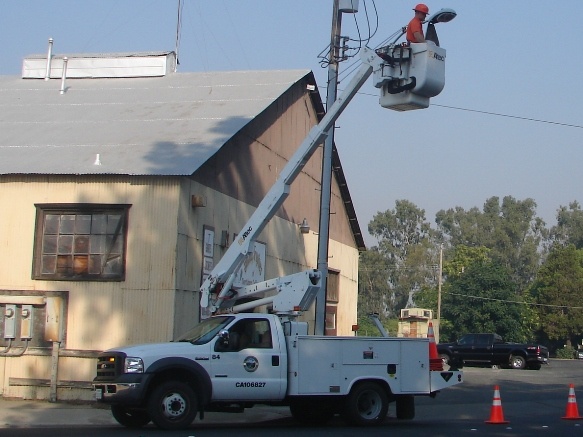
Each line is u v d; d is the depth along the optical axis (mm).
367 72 15102
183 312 19625
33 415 16875
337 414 18000
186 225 19844
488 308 75438
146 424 15461
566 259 84500
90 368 19344
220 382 14680
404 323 57688
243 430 14773
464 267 98812
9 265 20062
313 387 15367
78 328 19578
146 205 19609
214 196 21594
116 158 20547
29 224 20094
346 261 34594
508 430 15172
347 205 34344
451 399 22531
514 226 116688
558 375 34062
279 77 28016
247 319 15266
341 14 20094
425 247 107938
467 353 40625
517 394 24281
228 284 16875
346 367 15711
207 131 22391
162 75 28531
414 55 14133
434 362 16656
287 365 15281
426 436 14055
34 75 29031
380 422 15891
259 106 24750
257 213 16969
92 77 28766
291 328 15547
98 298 19578
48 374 19594
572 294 82250
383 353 16078
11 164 20469
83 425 15625
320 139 16375
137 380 14062
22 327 19750
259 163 25141
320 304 19562
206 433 13938
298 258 28312
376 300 104625
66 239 19984
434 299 87125
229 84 27344
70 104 25984
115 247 19734
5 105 26188
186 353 14516
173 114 24297
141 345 14773
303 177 29156
